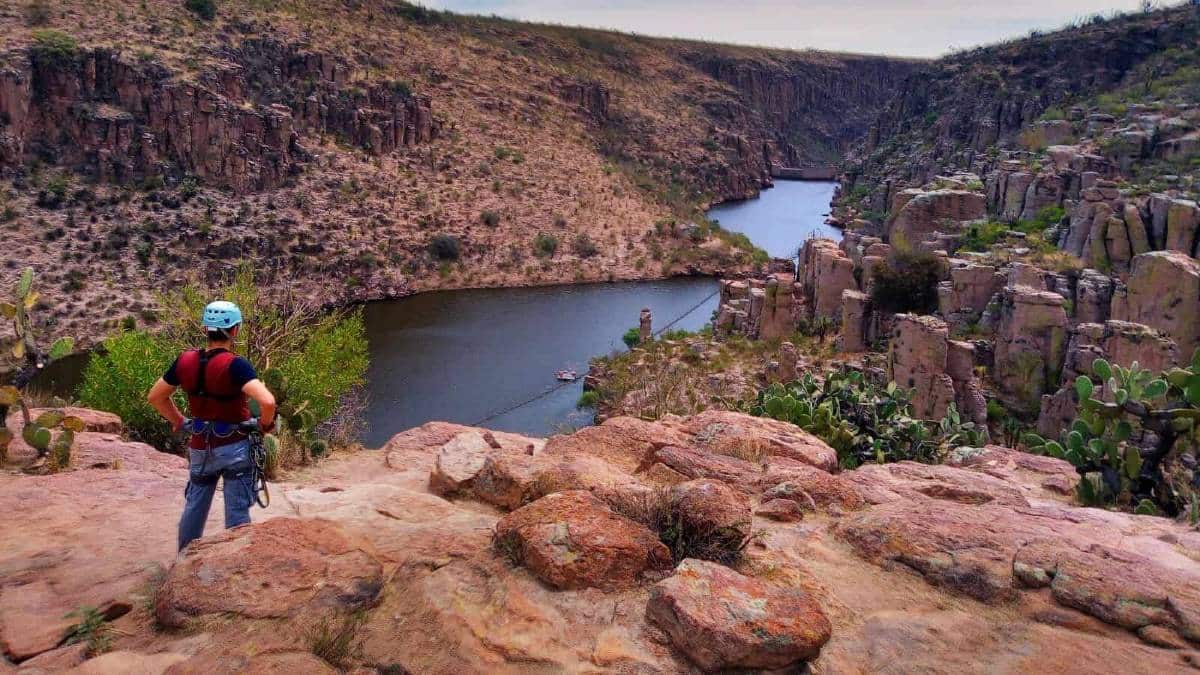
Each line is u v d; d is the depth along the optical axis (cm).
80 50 8712
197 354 596
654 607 503
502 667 459
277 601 493
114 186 8481
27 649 464
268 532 555
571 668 462
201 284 7762
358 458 1112
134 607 513
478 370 6488
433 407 5609
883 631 508
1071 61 14800
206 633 469
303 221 9469
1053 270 4931
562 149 14625
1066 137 10656
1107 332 3575
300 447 1098
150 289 7412
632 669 461
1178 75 11994
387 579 541
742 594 500
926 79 19175
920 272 5525
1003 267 5175
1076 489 1111
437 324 8019
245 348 1934
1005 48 16575
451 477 794
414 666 455
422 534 614
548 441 1052
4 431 833
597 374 5884
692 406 3684
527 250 10794
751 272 10744
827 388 1928
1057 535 627
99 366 1716
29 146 8269
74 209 7988
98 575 558
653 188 14638
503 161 13012
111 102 8875
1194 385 1127
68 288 6994
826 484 754
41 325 6462
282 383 1110
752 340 6203
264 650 450
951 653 486
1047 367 4091
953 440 1862
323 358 2136
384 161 11481
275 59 11281
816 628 477
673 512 620
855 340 5350
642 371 5516
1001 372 4238
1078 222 5528
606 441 931
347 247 9425
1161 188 6450
